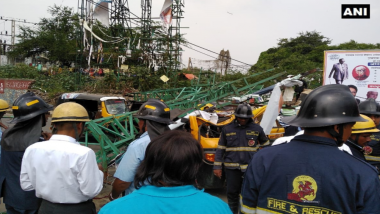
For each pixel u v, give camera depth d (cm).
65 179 230
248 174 181
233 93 891
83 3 2931
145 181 141
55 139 242
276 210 163
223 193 572
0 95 2216
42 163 232
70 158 231
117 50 2933
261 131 426
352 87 735
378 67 1142
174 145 138
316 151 163
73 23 4184
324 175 154
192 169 137
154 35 3073
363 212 146
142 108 277
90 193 238
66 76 2925
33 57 4175
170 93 1462
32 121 289
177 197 133
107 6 2939
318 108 170
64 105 249
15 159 280
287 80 588
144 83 2689
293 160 164
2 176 285
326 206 152
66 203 233
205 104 780
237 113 416
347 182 150
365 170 152
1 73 2820
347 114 168
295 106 632
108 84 2659
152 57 3011
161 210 130
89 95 1238
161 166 136
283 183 163
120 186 252
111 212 131
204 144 518
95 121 594
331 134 167
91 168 238
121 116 635
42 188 231
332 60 1220
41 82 2738
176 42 2948
